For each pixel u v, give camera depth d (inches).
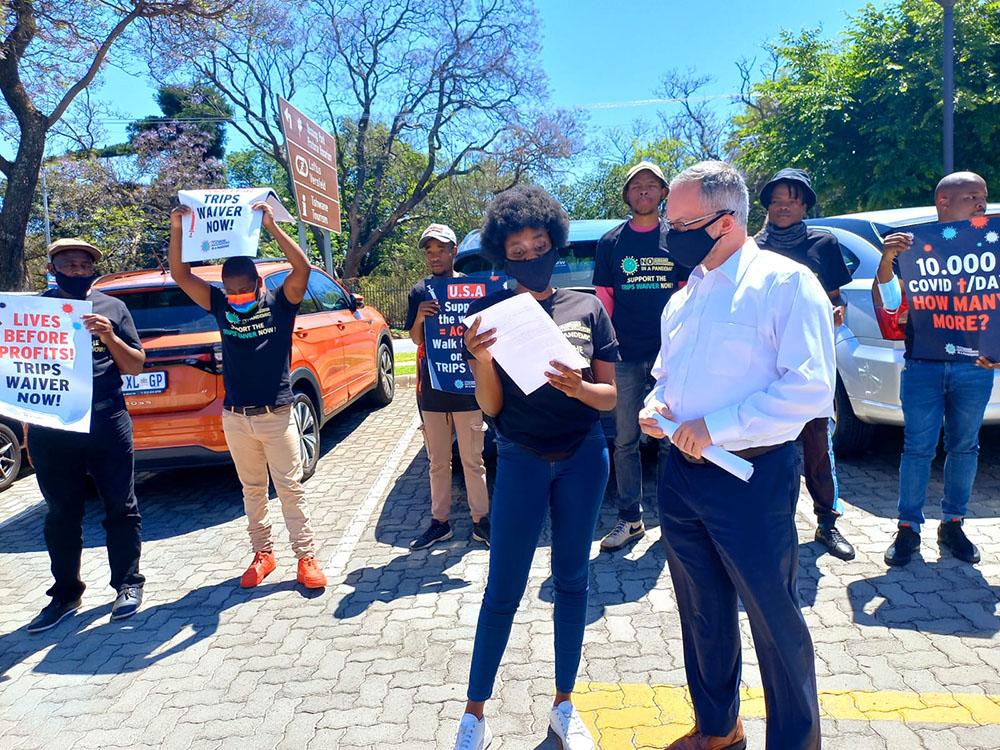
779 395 67.6
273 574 153.8
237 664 118.8
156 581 154.4
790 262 71.7
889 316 135.5
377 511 189.3
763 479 73.4
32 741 102.0
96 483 139.8
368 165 1043.9
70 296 135.6
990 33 502.9
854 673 103.7
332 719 102.5
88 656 125.0
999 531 146.4
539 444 90.6
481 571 148.3
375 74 1005.8
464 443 157.3
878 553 140.9
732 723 86.7
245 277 138.6
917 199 548.4
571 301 96.9
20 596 153.4
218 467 241.4
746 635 117.0
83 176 889.5
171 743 99.4
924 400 130.4
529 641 119.6
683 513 79.9
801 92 574.6
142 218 897.5
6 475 235.5
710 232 73.4
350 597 140.5
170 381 183.6
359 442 266.2
